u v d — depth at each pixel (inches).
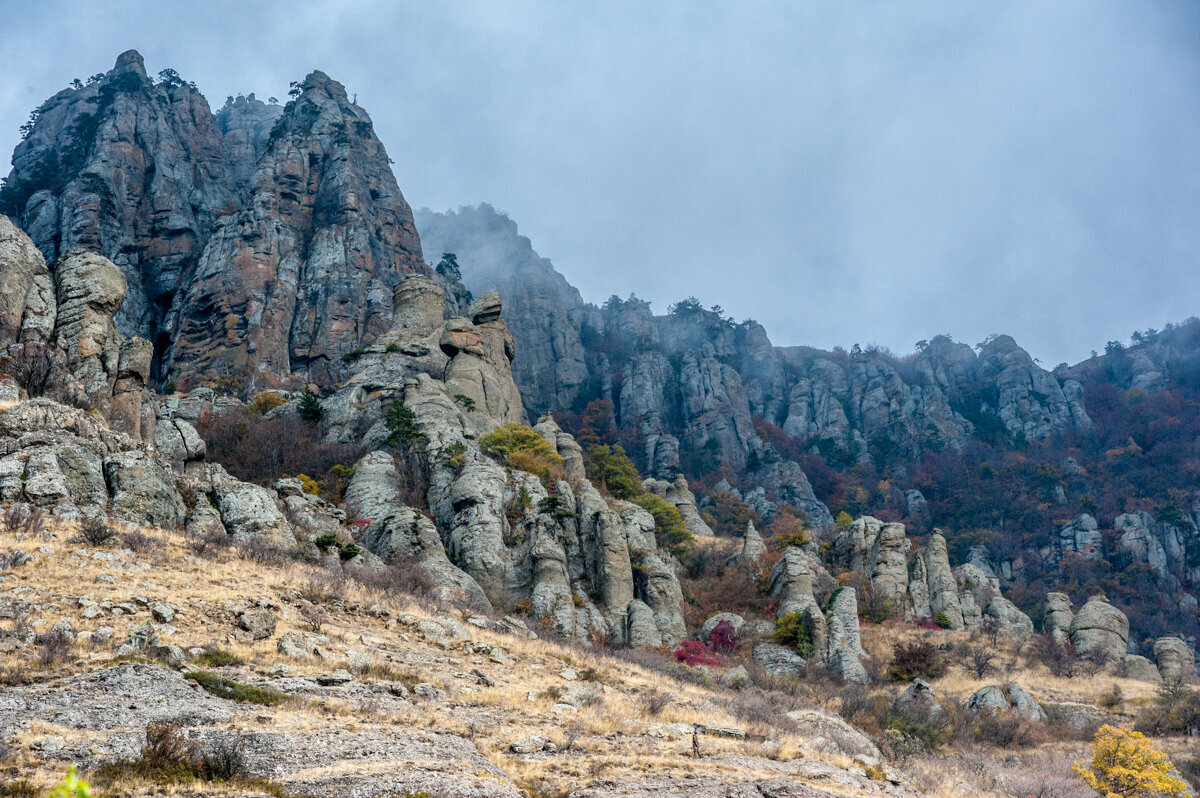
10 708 716.0
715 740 1029.2
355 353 4675.2
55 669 841.5
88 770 615.8
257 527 1786.4
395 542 2409.0
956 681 2434.8
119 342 2231.8
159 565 1274.6
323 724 813.2
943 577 3267.7
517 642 1476.4
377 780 669.3
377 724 847.7
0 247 2156.7
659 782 796.6
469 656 1304.1
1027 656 2662.4
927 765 1278.3
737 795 788.6
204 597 1161.4
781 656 2625.5
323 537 1935.3
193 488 1812.3
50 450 1536.7
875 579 3329.2
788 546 3661.4
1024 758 1635.1
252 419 4069.9
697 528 4606.3
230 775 647.1
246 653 1017.5
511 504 2923.2
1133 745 1374.3
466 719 941.8
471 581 2416.3
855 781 965.8
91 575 1137.4
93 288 2207.2
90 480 1546.5
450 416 3639.3
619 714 1113.4
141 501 1574.8
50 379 2001.7
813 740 1128.2
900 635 2906.0
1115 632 2800.2
